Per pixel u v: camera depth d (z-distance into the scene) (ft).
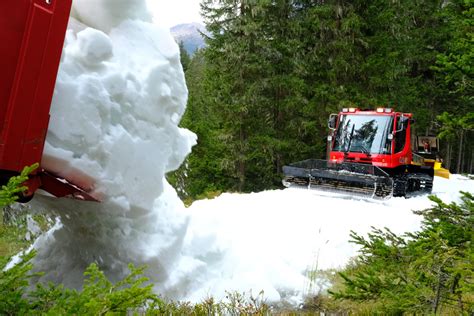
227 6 69.10
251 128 72.02
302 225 28.91
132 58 13.99
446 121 17.88
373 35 73.46
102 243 14.61
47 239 16.07
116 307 7.27
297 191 42.86
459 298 10.80
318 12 71.31
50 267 15.60
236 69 69.67
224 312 15.25
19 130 10.90
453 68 17.43
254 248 21.45
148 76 13.92
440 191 53.01
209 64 72.33
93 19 14.21
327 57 73.00
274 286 18.62
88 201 13.17
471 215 12.05
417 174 48.42
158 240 15.30
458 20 18.76
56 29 11.49
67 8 11.73
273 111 75.77
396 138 46.06
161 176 14.42
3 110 10.71
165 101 14.28
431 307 10.81
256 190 73.46
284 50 72.79
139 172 13.70
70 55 12.55
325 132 72.74
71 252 15.71
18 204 14.87
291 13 75.82
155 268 15.01
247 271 18.71
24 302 7.79
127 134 13.30
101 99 12.59
